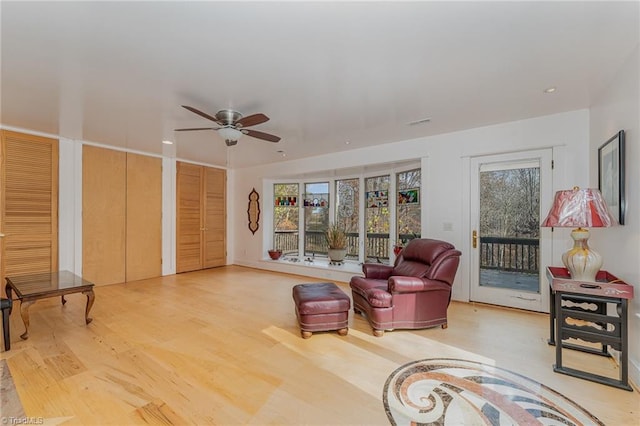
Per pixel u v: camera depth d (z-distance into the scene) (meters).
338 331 2.90
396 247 4.83
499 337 2.81
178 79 2.49
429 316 2.98
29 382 2.03
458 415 1.73
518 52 2.09
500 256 3.75
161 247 5.55
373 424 1.66
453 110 3.23
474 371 2.20
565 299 2.22
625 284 2.04
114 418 1.69
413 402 1.84
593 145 3.04
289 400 1.86
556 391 1.95
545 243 3.44
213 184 6.51
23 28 1.80
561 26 1.80
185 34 1.87
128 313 3.46
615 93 2.43
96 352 2.47
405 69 2.33
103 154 4.74
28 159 3.98
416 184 4.73
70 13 1.66
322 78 2.48
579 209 2.15
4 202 3.81
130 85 2.60
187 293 4.37
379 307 2.86
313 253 6.40
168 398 1.87
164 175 5.59
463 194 3.96
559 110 3.23
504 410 1.77
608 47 2.03
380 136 4.23
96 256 4.68
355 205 5.82
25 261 3.97
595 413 1.74
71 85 2.60
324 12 1.66
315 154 5.40
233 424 1.65
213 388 1.98
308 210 6.46
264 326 3.07
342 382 2.06
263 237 6.47
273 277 5.55
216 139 4.37
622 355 1.98
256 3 1.58
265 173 6.36
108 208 4.81
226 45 1.99
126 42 1.96
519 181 3.62
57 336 2.78
